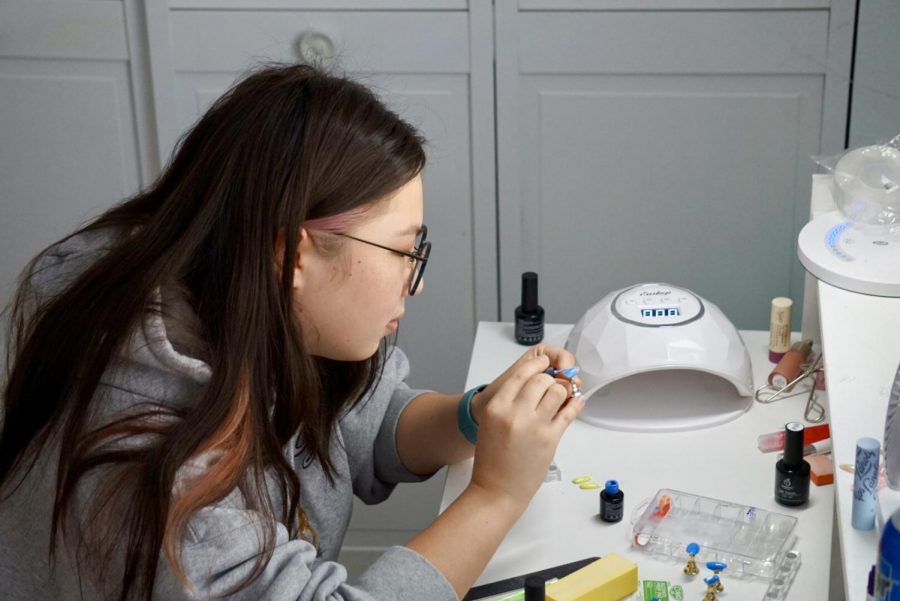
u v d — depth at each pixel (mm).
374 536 2275
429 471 1268
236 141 902
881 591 741
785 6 1866
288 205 883
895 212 1342
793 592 1014
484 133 2016
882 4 1835
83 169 2104
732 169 2006
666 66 1937
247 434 888
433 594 973
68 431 881
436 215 2088
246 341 887
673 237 2074
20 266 2172
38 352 926
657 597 1015
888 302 1229
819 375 1380
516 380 1085
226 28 1970
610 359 1323
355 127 910
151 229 919
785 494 1147
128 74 2029
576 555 1099
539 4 1912
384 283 950
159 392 899
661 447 1281
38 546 979
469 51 1955
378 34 1957
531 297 1537
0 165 2102
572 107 1991
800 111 1944
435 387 2238
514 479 1056
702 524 1118
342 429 1261
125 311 886
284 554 918
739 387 1336
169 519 844
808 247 1319
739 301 2113
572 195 2061
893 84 1885
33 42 1999
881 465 953
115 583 886
